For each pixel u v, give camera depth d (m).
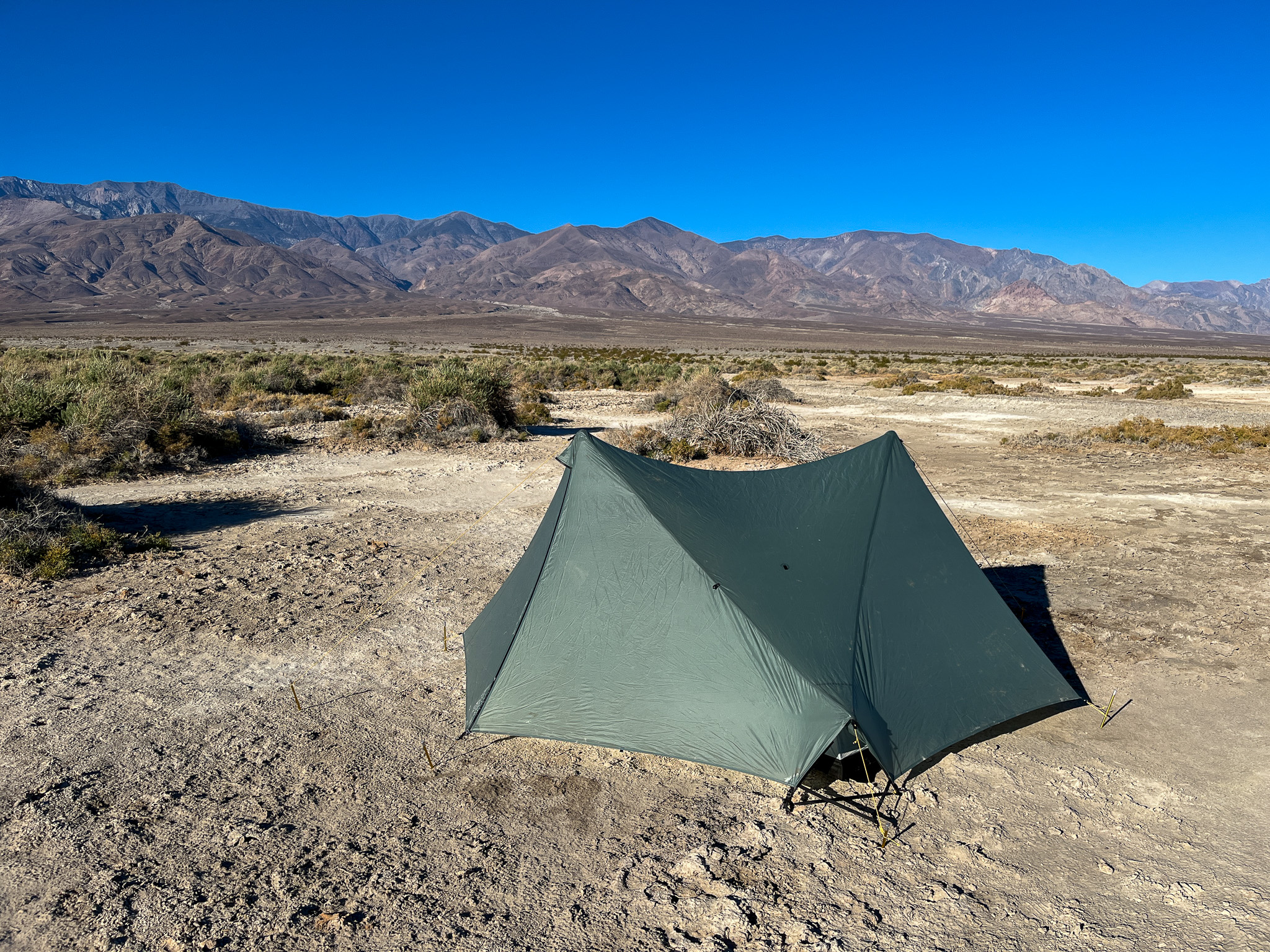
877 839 4.46
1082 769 5.18
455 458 16.95
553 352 82.00
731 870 4.18
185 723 5.66
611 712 5.18
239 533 10.74
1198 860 4.26
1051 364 66.00
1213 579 8.83
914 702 5.23
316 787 4.93
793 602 5.44
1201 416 24.58
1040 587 8.64
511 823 4.59
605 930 3.73
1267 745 5.45
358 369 34.84
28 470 13.59
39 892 3.92
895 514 6.78
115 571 8.94
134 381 17.72
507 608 6.32
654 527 5.73
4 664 6.48
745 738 4.84
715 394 25.17
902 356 84.38
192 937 3.64
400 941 3.64
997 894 4.01
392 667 6.70
